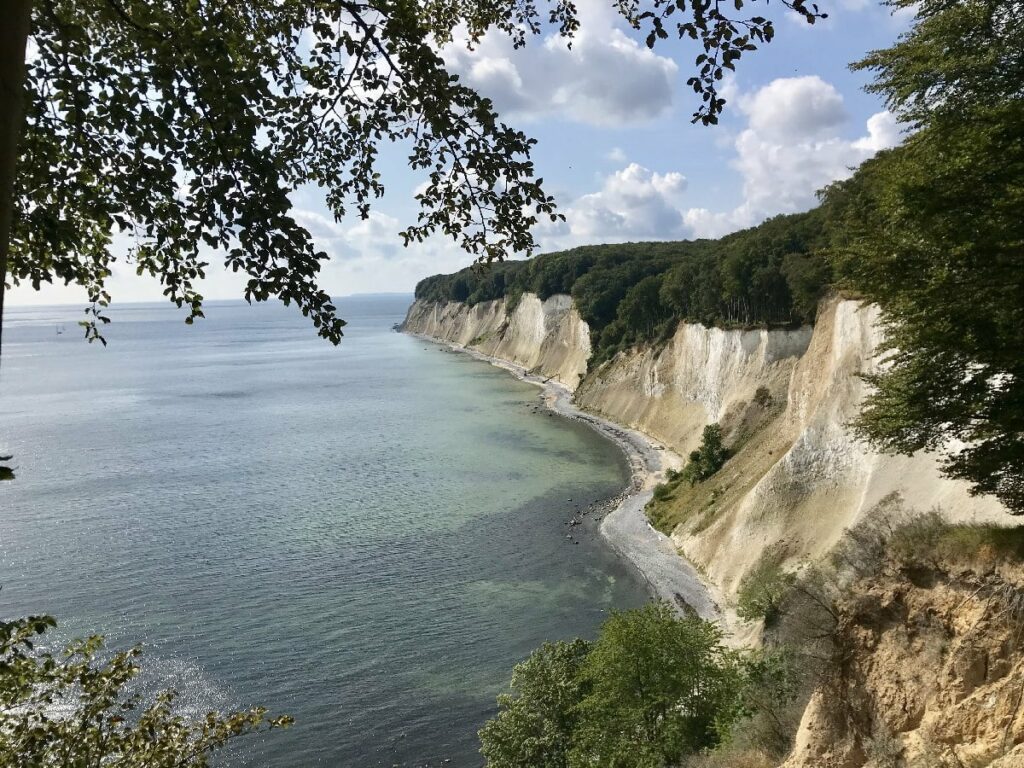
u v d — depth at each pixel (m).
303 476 61.25
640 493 54.72
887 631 12.12
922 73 13.37
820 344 42.69
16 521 48.88
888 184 13.92
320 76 6.12
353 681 29.31
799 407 43.03
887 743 10.97
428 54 5.81
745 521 37.50
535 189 6.49
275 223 5.48
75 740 7.31
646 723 18.70
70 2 5.34
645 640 19.36
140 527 47.59
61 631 33.06
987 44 12.73
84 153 5.57
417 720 26.92
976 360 12.97
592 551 43.00
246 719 8.59
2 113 2.93
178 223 5.85
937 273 12.49
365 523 48.38
